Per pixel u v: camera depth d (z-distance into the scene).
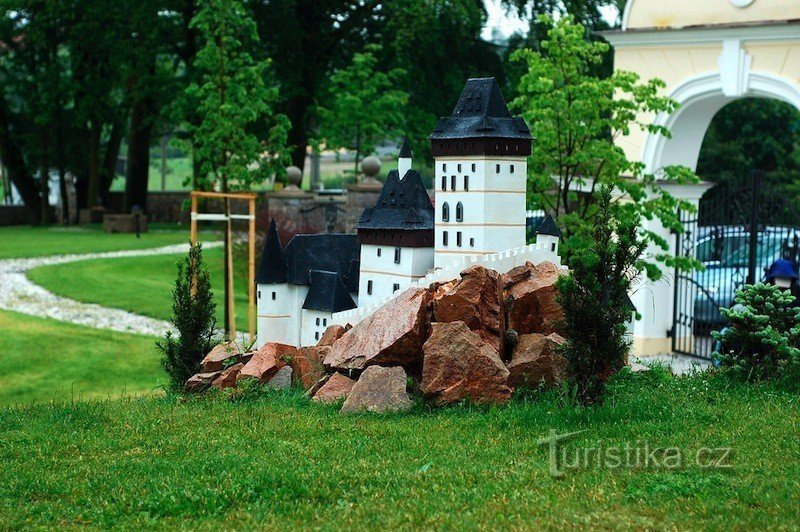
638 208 23.23
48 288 35.38
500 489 10.41
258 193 31.91
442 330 14.85
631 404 13.87
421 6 42.31
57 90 55.06
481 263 16.30
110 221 53.03
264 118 45.62
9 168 59.25
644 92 23.31
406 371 15.48
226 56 29.09
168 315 31.69
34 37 53.75
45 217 59.62
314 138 43.03
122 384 23.77
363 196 31.25
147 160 57.56
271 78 46.81
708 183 27.31
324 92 46.31
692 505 9.77
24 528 9.93
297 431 13.42
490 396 14.55
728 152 49.19
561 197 25.75
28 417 15.55
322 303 18.20
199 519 9.95
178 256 42.66
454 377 14.63
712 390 15.23
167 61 53.53
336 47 48.28
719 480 10.56
